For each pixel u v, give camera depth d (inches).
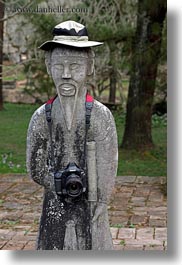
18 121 637.9
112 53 436.1
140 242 246.4
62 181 169.3
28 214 295.7
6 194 339.3
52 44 167.3
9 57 611.2
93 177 170.7
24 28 572.4
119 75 564.1
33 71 485.4
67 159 170.7
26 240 250.5
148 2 405.1
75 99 168.4
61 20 420.2
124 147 468.4
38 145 172.1
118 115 639.8
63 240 172.1
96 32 417.4
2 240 250.7
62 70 166.2
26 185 362.3
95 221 172.6
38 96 703.1
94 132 170.4
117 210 304.2
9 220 284.4
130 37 424.8
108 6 478.3
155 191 348.5
